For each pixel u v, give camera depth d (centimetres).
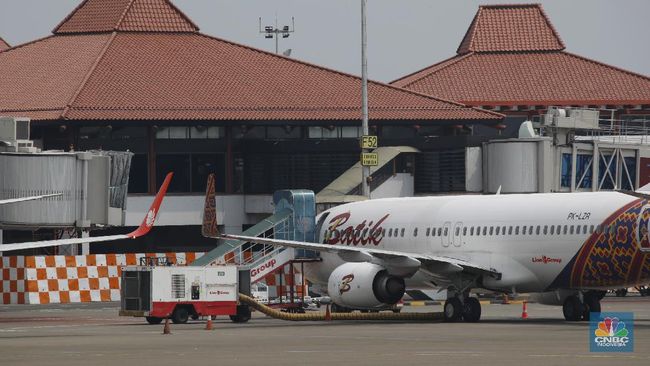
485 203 14238
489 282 14000
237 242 17612
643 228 12600
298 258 16600
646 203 12681
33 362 8981
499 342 10394
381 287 14312
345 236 15700
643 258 12669
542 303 14300
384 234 15138
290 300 16888
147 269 14175
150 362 8881
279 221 16838
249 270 14988
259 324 14275
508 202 14000
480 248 14038
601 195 13200
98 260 19525
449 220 14400
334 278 14612
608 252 12900
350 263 14638
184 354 9556
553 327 12700
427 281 14625
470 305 14212
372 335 11675
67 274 19312
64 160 19975
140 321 15088
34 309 18150
